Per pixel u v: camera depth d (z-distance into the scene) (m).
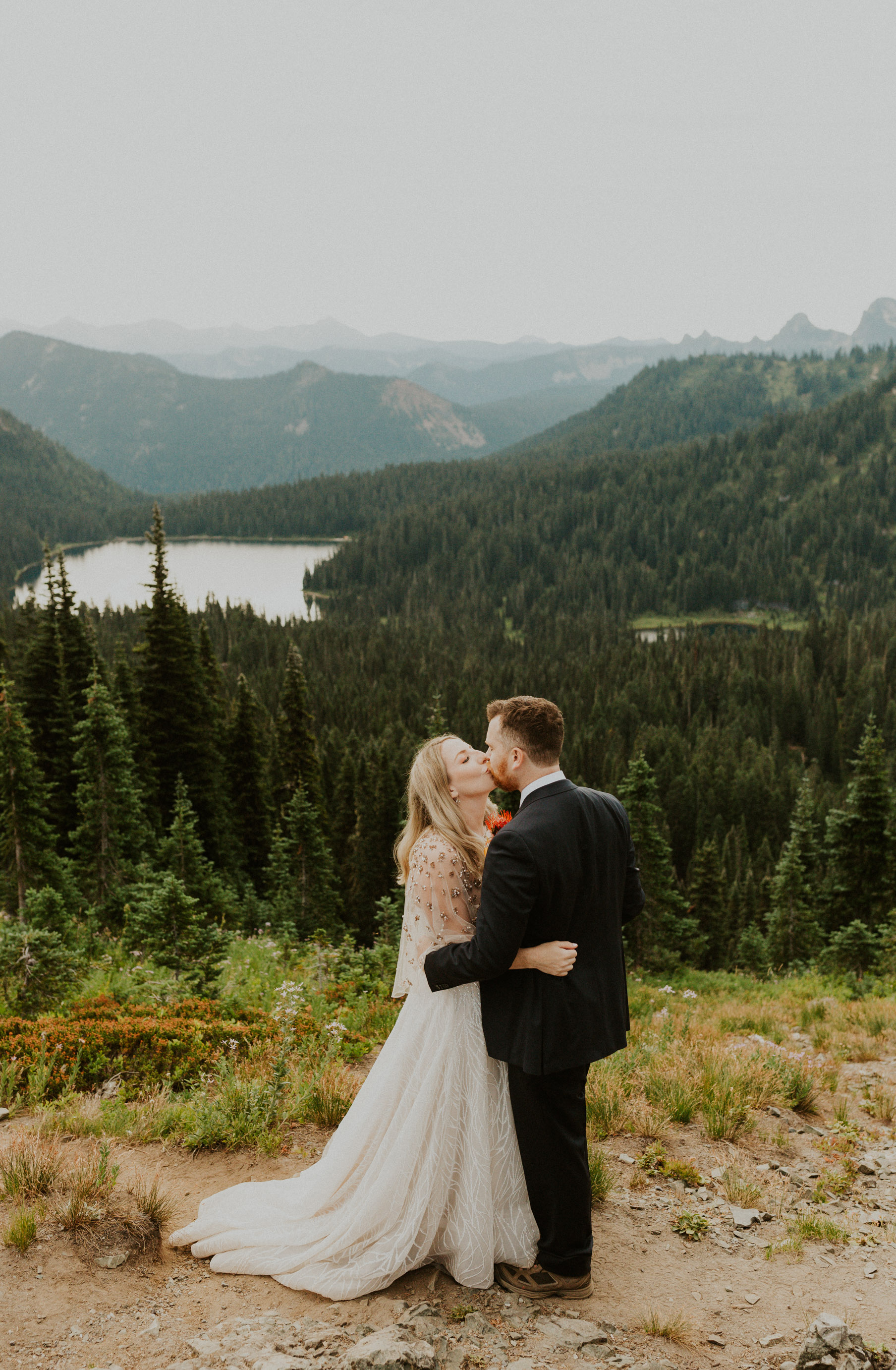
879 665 167.25
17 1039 5.82
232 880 29.42
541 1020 2.97
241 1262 3.32
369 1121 3.33
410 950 3.28
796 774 115.00
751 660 183.62
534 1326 3.02
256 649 173.25
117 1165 3.74
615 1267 3.56
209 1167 4.29
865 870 23.00
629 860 3.23
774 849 96.75
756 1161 4.96
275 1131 4.62
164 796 31.38
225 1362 2.65
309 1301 3.13
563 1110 3.11
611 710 150.25
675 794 96.12
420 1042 3.27
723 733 141.88
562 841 2.91
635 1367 2.81
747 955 28.34
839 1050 8.38
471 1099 3.18
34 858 16.97
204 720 32.66
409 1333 2.82
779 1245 3.84
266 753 44.25
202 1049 5.91
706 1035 8.19
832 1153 5.21
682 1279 3.52
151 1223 3.56
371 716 126.06
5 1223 3.38
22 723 17.16
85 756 21.36
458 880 3.18
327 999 8.35
